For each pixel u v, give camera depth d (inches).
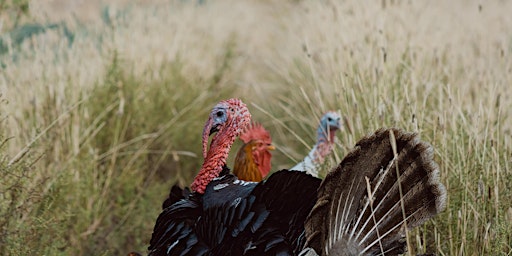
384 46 461.4
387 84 413.4
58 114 431.8
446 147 339.9
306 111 543.2
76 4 636.1
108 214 435.5
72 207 403.5
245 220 266.1
